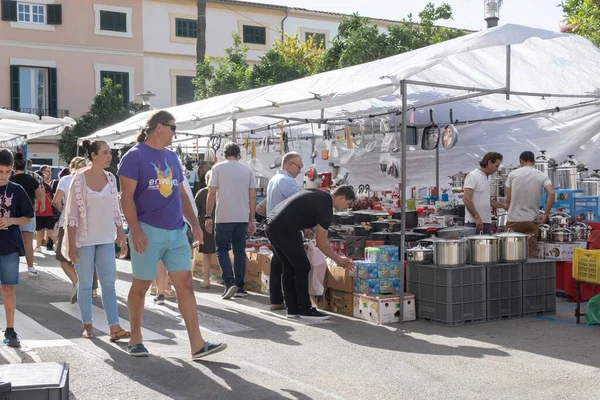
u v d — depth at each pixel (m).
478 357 6.31
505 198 11.04
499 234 8.28
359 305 8.17
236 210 9.41
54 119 14.76
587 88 10.32
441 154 14.56
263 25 35.03
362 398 5.14
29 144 30.69
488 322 7.94
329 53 25.36
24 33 30.58
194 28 33.75
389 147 11.43
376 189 14.36
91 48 31.72
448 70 10.68
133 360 6.10
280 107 9.95
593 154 12.82
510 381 5.55
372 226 9.31
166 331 7.46
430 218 10.60
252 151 15.22
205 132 17.52
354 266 8.09
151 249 5.89
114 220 6.94
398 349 6.64
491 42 7.87
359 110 12.80
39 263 13.45
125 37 32.31
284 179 8.82
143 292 6.14
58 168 25.61
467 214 10.16
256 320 8.06
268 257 9.70
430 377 5.68
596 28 16.11
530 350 6.57
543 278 8.38
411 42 23.11
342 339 7.08
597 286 9.19
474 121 13.72
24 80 30.86
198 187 14.70
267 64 26.91
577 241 9.47
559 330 7.48
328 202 7.87
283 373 5.80
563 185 10.89
